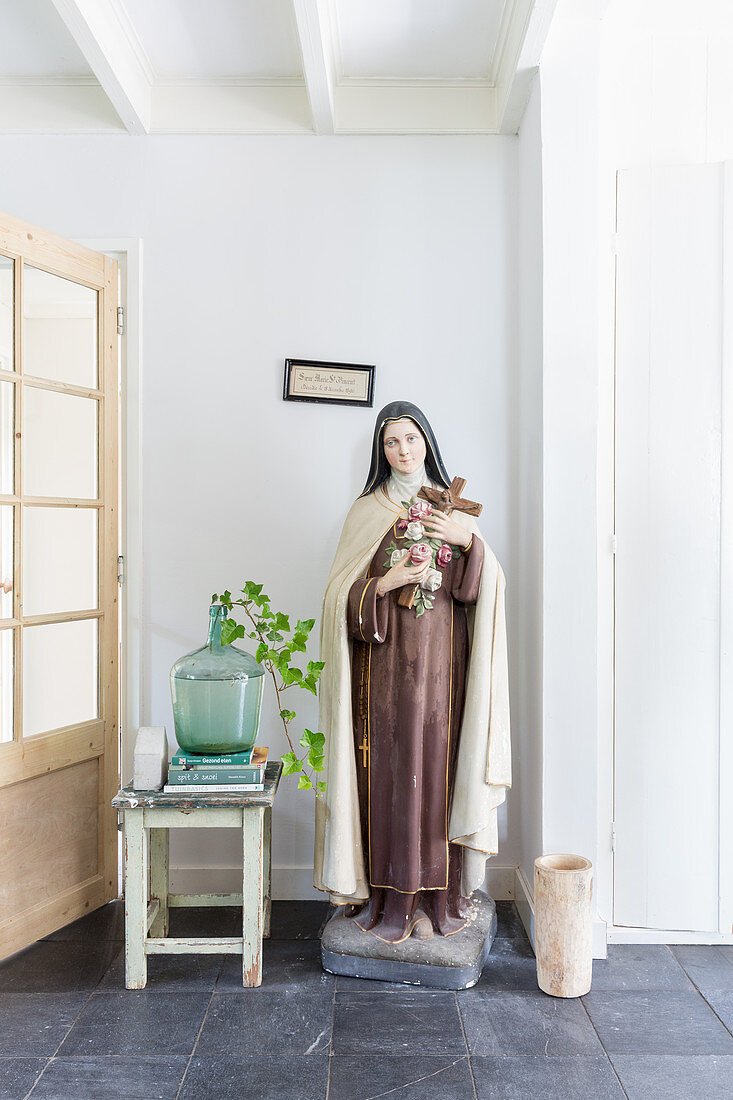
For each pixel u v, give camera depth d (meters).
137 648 2.89
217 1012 2.14
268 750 2.76
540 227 2.49
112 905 2.84
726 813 2.52
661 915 2.54
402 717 2.30
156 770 2.29
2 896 2.44
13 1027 2.07
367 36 2.62
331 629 2.42
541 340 2.48
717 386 2.51
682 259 2.51
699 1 2.41
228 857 2.87
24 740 2.52
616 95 2.56
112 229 2.89
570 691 2.46
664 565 2.52
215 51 2.70
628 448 2.53
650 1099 1.80
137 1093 1.81
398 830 2.30
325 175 2.88
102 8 2.41
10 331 2.53
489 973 2.35
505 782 2.35
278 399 2.89
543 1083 1.85
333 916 2.48
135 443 2.88
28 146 2.89
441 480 2.48
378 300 2.88
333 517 2.88
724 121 2.56
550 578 2.46
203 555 2.89
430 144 2.88
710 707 2.52
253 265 2.89
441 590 2.36
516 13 2.39
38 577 2.62
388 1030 2.06
